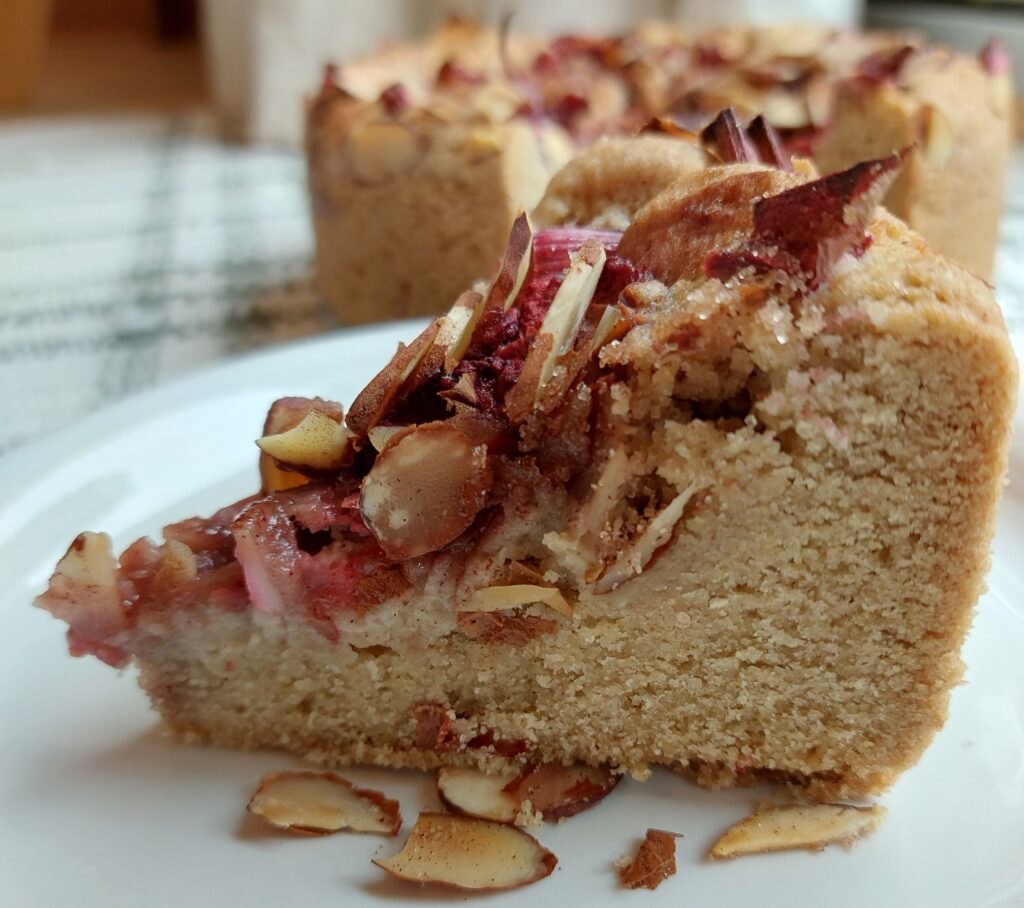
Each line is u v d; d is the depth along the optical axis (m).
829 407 0.14
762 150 0.18
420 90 0.30
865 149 0.26
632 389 0.15
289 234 0.37
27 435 0.24
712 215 0.15
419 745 0.16
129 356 0.27
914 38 0.33
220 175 0.45
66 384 0.26
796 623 0.15
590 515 0.15
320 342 0.23
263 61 0.48
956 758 0.16
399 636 0.16
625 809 0.16
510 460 0.15
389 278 0.28
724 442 0.15
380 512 0.15
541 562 0.16
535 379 0.15
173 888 0.14
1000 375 0.14
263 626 0.16
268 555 0.16
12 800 0.16
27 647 0.17
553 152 0.27
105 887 0.14
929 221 0.27
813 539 0.15
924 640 0.15
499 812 0.15
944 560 0.15
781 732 0.16
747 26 0.40
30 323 0.30
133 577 0.16
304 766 0.16
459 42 0.36
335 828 0.15
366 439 0.16
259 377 0.22
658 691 0.16
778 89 0.28
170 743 0.17
